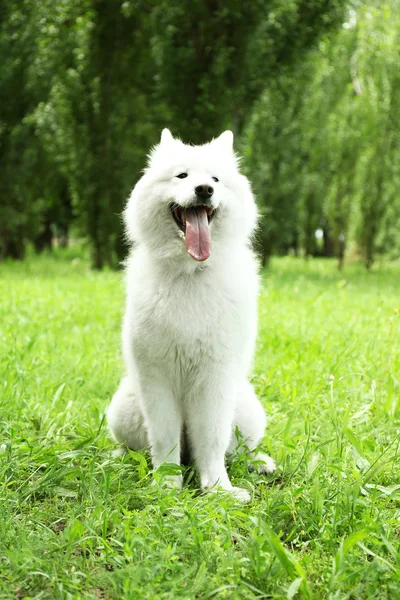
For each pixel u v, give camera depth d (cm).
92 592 269
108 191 2220
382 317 980
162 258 392
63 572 278
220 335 382
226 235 406
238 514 318
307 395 548
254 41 1631
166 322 378
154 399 397
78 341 785
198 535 292
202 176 392
